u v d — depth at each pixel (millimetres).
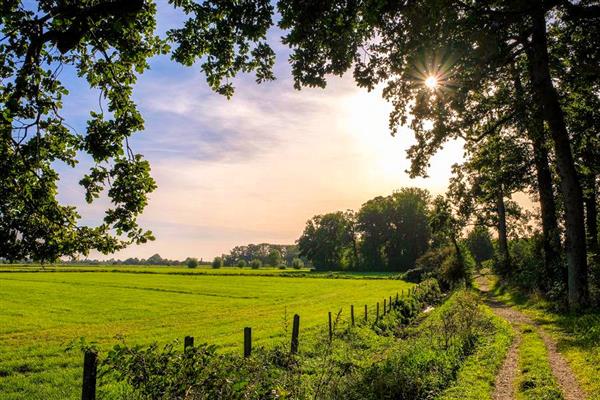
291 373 7988
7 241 9094
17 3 8523
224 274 97312
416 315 32000
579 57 17516
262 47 11430
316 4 9859
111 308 37344
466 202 52375
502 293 39031
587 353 12734
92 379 6492
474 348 15219
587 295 21062
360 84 13055
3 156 9078
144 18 10242
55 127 9961
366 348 17656
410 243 139500
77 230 9961
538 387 10266
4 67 8992
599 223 39625
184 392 5504
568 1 13742
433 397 10023
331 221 156125
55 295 46406
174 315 34000
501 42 15180
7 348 20219
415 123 18906
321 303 42031
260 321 29844
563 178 22047
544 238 29734
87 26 8984
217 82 11430
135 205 9906
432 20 11602
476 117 21688
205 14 10234
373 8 9930
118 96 10352
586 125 25672
